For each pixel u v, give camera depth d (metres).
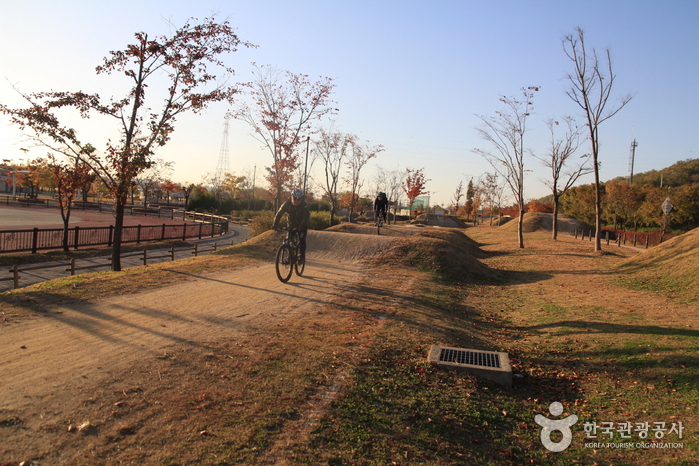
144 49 11.66
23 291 7.25
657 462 3.65
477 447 3.81
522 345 7.03
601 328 7.55
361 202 69.50
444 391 4.77
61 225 28.78
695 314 8.71
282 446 3.31
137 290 8.00
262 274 10.90
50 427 3.26
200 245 26.89
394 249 16.17
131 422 3.42
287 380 4.48
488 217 85.62
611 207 52.00
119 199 12.23
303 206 9.80
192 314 6.68
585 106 22.80
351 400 4.19
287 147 24.70
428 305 9.16
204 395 3.96
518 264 19.55
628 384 5.23
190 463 2.98
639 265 14.92
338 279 11.26
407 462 3.38
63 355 4.65
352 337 6.14
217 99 12.55
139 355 4.80
